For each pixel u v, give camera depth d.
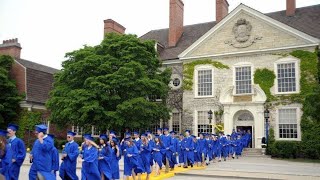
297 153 26.86
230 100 31.17
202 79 32.94
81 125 28.98
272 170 18.88
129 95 28.38
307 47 28.77
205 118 32.31
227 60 31.94
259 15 30.62
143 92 28.58
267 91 29.81
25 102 37.47
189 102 33.16
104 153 12.73
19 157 10.94
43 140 10.79
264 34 30.48
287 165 21.59
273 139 28.98
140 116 28.34
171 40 37.78
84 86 29.03
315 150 26.28
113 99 27.84
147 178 15.02
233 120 31.06
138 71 28.59
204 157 20.84
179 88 34.53
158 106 30.42
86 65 28.31
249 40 31.02
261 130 29.47
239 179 16.27
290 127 28.66
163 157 17.59
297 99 28.58
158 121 33.00
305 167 20.47
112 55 30.03
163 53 36.75
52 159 10.98
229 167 20.36
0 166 10.41
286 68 29.45
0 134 10.52
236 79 31.33
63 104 28.38
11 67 39.50
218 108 31.73
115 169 13.52
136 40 30.38
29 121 37.38
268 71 30.00
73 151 11.95
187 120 33.03
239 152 27.44
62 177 11.92
